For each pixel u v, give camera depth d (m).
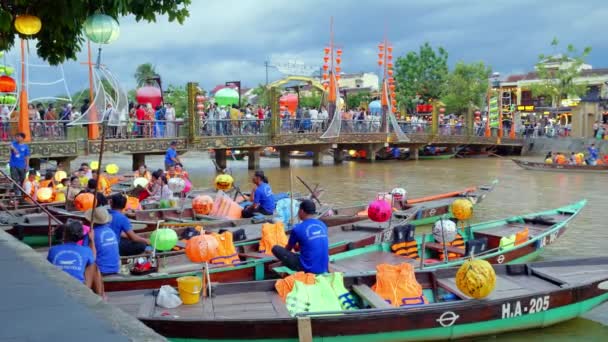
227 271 8.73
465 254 9.83
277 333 6.28
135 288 7.83
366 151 35.97
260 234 11.12
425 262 9.49
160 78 27.59
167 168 20.84
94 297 3.73
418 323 6.77
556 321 7.62
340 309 7.13
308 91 69.44
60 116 23.70
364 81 87.31
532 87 51.09
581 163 29.11
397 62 56.31
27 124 19.53
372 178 26.20
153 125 24.47
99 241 7.61
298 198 14.72
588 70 60.38
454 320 6.93
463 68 53.66
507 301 7.15
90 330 3.03
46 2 8.00
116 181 20.20
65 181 16.08
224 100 27.58
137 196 15.95
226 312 6.81
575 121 42.47
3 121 19.91
